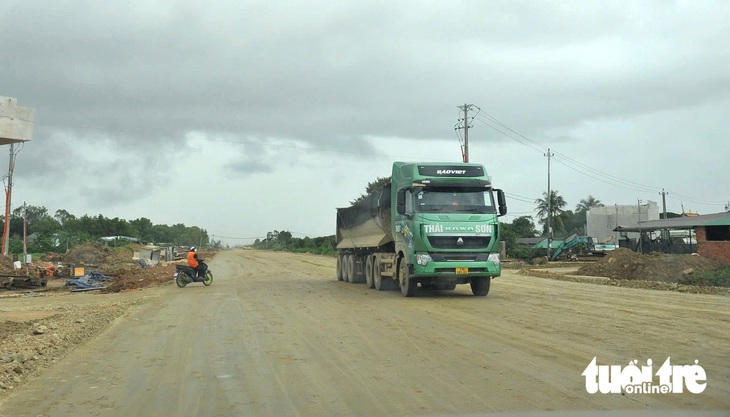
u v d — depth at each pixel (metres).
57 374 8.55
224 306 17.39
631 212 95.00
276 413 6.45
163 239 153.25
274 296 20.45
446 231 18.08
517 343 10.23
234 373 8.40
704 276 25.58
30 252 70.81
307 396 7.11
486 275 18.31
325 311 15.45
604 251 60.09
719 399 6.69
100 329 12.99
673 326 11.93
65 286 32.19
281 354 9.71
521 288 22.78
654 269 29.42
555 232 92.50
